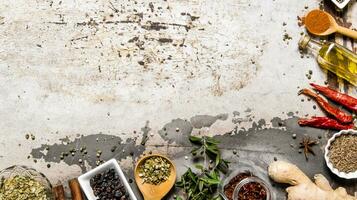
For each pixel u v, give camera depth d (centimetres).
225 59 104
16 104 102
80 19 104
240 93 103
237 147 103
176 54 104
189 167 102
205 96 103
